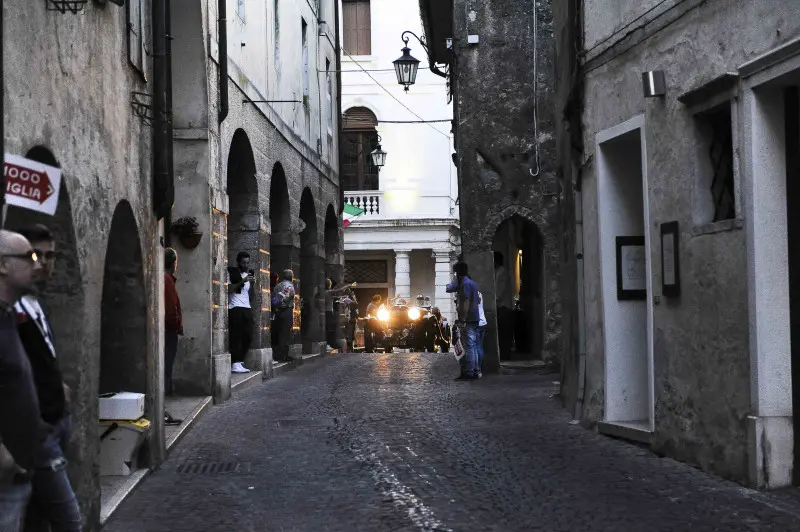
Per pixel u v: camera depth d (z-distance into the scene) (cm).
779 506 725
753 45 793
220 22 1578
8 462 457
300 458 995
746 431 802
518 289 2627
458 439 1091
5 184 512
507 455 980
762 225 790
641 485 816
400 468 926
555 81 1486
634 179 1128
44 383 514
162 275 1026
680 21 917
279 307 2208
